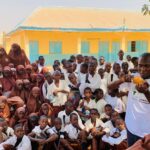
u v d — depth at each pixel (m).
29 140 5.90
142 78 3.66
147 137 2.12
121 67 8.87
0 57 8.98
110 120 6.66
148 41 22.89
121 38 22.20
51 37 21.22
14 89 7.66
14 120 6.68
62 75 8.01
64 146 6.26
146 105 3.71
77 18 22.69
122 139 6.23
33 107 7.32
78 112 7.12
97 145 6.48
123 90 7.39
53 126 6.61
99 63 11.34
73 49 21.72
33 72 8.82
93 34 22.00
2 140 5.91
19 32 22.00
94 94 7.39
